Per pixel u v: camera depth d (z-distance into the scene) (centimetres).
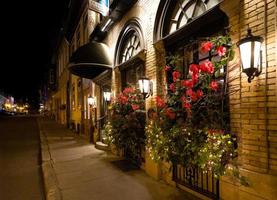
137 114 715
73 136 1540
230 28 411
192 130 434
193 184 513
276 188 338
